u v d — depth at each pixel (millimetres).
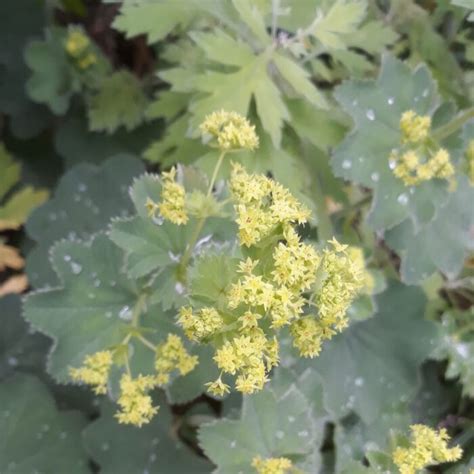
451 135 482
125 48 684
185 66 540
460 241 509
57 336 470
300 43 493
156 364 418
